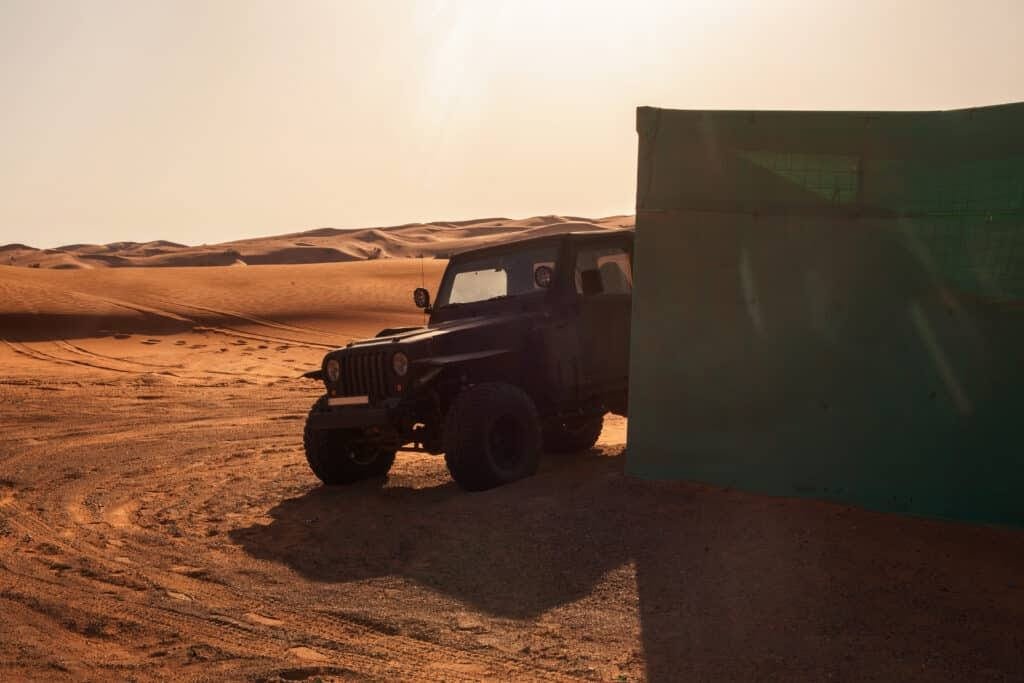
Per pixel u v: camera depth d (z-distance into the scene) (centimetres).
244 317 3266
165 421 1401
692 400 675
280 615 513
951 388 591
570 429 956
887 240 612
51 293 3494
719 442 666
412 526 669
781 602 480
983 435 580
